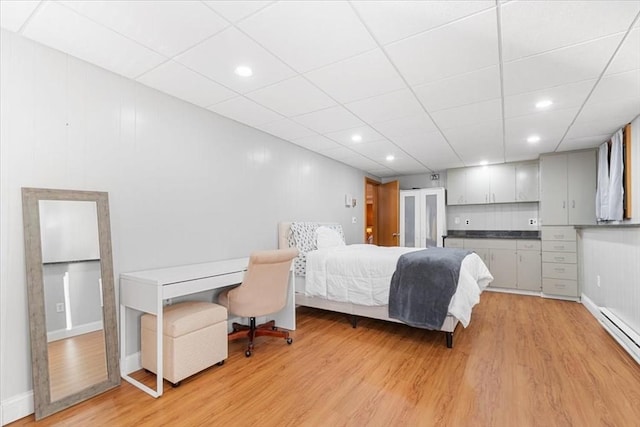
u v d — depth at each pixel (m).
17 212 1.82
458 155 4.97
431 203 6.29
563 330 3.28
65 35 1.82
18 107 1.83
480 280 3.65
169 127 2.68
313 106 2.93
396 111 3.04
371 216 7.13
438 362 2.50
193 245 2.87
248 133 3.51
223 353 2.45
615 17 1.62
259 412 1.83
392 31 1.78
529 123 3.38
